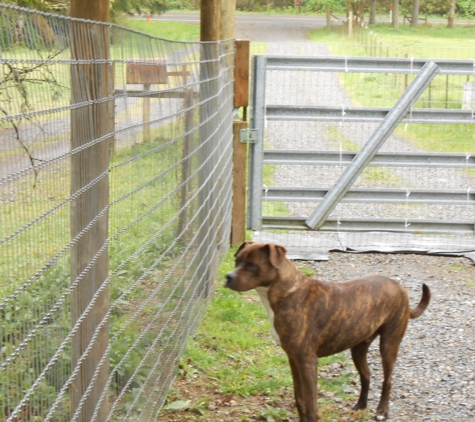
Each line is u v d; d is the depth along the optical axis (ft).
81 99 7.77
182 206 14.76
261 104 28.14
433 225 29.04
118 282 9.86
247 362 17.57
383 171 43.16
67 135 7.29
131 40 10.25
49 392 7.02
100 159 8.64
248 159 28.91
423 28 162.61
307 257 27.53
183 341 16.46
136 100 10.52
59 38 7.07
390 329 14.61
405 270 26.48
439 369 17.63
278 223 29.17
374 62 28.14
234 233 28.50
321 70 28.14
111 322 9.70
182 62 14.48
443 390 16.43
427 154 28.45
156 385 13.30
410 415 15.12
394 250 28.58
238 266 13.51
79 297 7.96
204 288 19.95
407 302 14.79
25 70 6.20
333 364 17.84
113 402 9.95
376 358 18.42
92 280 8.53
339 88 56.65
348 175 28.58
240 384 16.14
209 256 20.59
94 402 8.90
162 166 12.51
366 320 13.92
